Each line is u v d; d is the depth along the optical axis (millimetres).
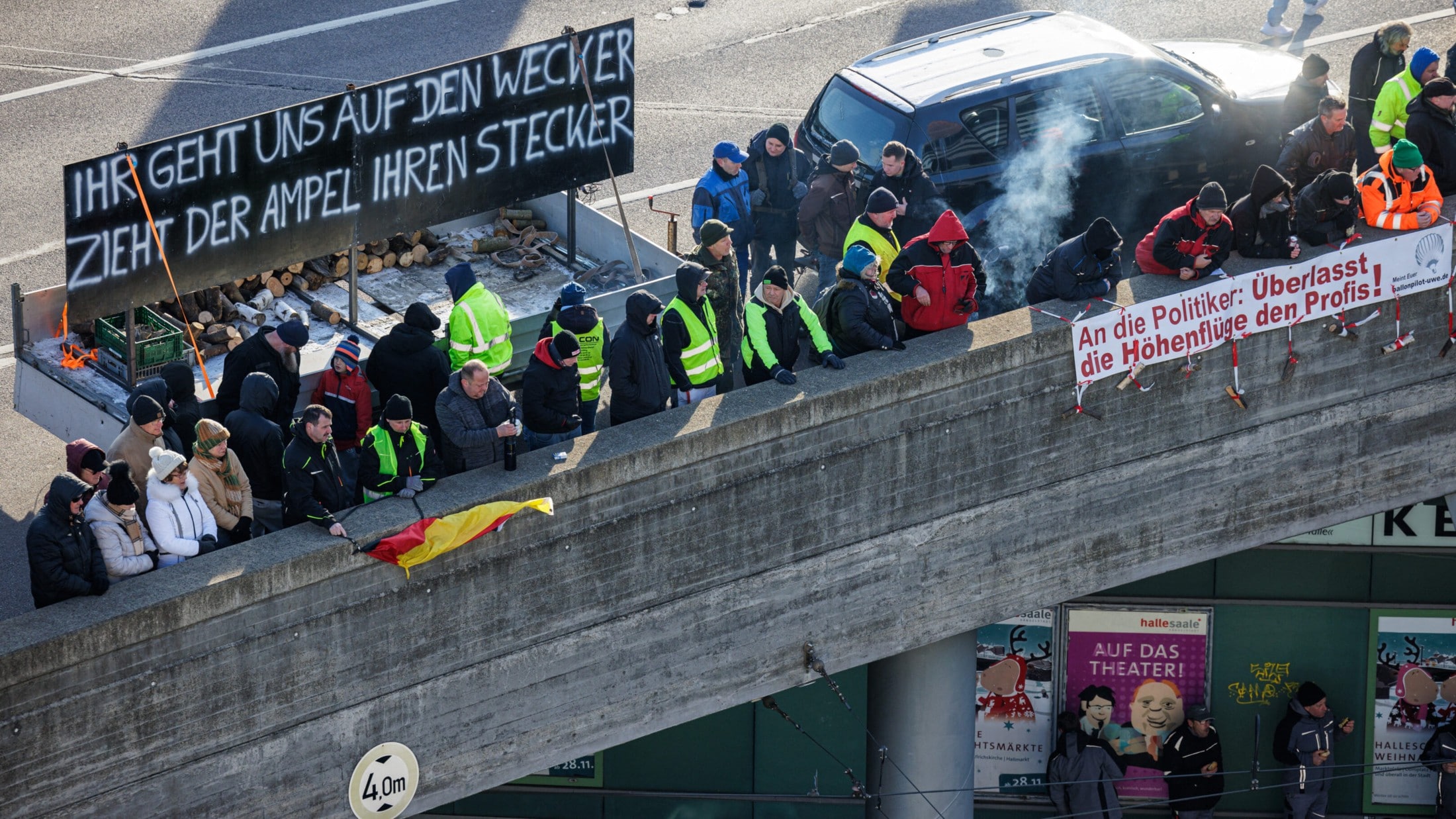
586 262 56531
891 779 54844
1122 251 55406
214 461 38125
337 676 38000
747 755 64688
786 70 79562
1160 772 65625
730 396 42312
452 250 55938
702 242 44094
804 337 47219
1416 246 48406
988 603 47875
